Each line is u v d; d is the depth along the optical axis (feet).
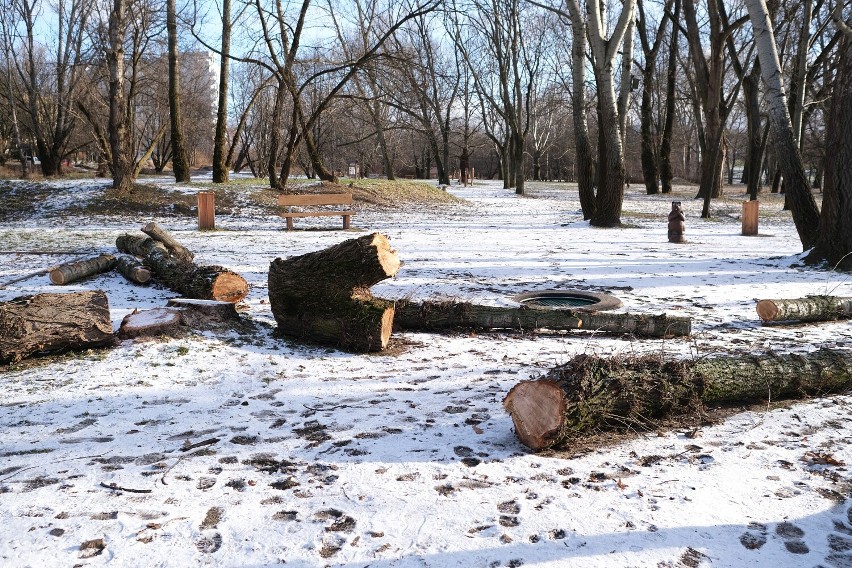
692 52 113.70
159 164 174.40
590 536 10.98
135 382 19.08
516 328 26.63
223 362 21.22
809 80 106.93
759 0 44.62
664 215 92.53
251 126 158.51
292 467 13.67
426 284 35.94
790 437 15.23
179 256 38.19
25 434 15.38
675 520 11.50
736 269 41.73
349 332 23.12
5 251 46.16
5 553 10.43
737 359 17.35
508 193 135.23
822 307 27.86
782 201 125.29
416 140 214.48
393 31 76.07
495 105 153.58
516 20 130.72
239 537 10.97
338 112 129.18
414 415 16.79
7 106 147.13
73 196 82.02
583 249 51.60
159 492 12.53
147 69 137.39
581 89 74.64
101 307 22.03
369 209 90.63
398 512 11.79
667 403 15.92
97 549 10.62
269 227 69.46
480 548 10.62
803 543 10.80
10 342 20.08
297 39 82.23
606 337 25.46
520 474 13.34
